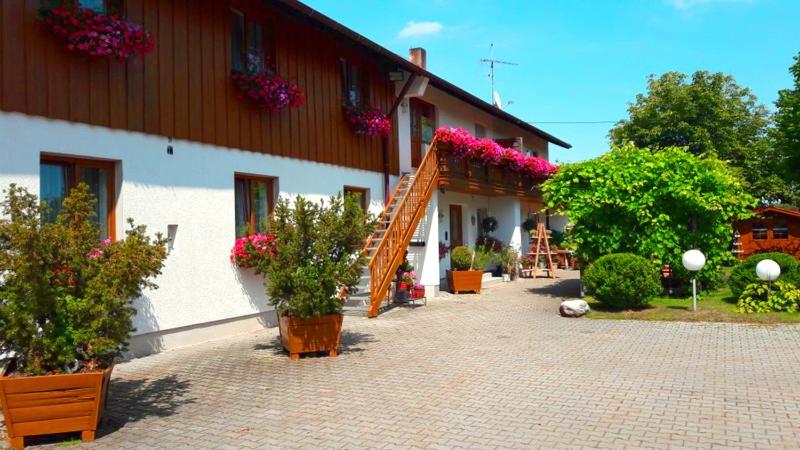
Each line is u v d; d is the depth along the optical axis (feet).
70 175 26.05
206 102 32.30
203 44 32.30
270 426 17.63
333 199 27.78
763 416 17.72
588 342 30.14
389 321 37.78
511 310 42.47
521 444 15.71
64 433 16.88
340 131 43.86
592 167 45.62
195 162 31.42
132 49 26.76
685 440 15.81
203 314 31.65
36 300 16.05
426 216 50.90
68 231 16.85
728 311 37.81
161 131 29.50
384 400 20.15
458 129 52.44
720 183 43.65
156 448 15.97
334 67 43.42
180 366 25.91
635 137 100.17
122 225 27.48
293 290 26.78
